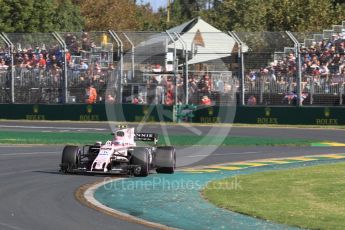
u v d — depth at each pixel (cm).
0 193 4378
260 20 17488
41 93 12000
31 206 3888
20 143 8081
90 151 5500
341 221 3534
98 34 11738
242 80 11056
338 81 10631
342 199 4259
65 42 11875
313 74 10825
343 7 17800
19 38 12069
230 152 7406
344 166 6081
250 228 3359
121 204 4050
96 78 11719
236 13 17862
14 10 17450
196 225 3422
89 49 11762
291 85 10881
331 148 7781
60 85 11900
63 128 10362
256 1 17862
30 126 10712
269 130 9875
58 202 4047
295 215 3706
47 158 6581
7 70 12131
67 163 5272
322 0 17112
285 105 10806
